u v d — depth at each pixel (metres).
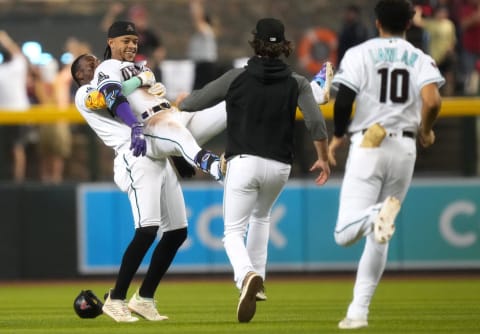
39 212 49.03
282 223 48.44
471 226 48.00
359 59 22.44
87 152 50.09
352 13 53.31
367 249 22.16
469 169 48.12
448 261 48.00
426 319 27.38
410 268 48.09
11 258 49.03
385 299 36.16
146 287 26.27
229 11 69.06
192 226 48.41
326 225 48.31
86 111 26.06
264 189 24.78
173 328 24.41
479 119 47.97
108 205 48.75
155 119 25.31
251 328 24.27
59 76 53.19
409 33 48.25
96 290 43.12
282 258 48.44
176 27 68.25
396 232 48.06
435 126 49.03
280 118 24.23
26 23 61.44
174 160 26.17
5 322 27.80
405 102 22.31
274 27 24.17
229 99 24.38
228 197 24.36
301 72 60.59
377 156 22.05
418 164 49.16
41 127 50.41
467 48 53.41
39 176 50.53
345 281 46.72
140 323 25.78
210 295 39.34
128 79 25.36
